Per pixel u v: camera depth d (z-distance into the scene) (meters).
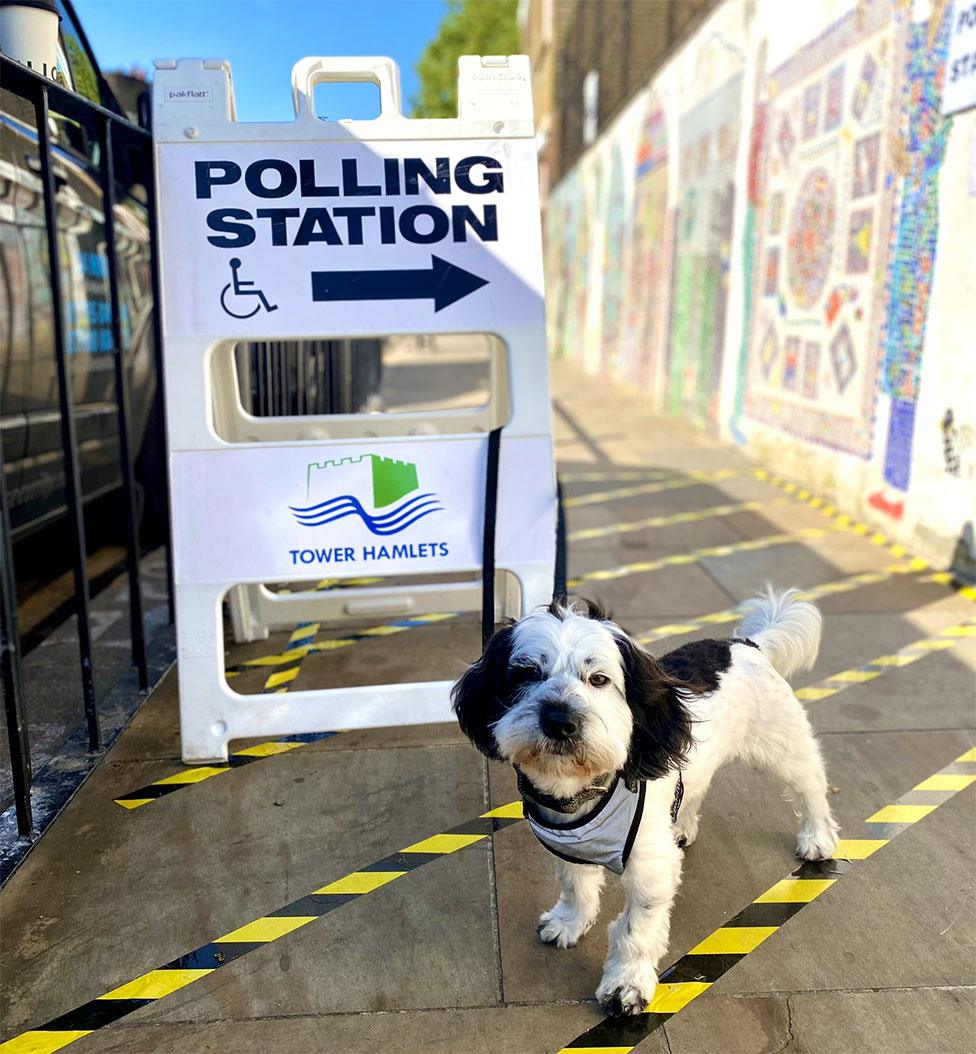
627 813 2.40
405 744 3.98
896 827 3.33
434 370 21.50
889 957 2.69
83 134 4.48
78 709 4.31
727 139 10.89
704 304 12.04
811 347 8.41
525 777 2.46
